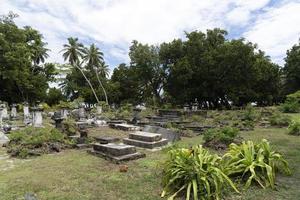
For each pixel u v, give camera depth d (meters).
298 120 12.44
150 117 19.20
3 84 38.09
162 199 4.61
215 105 45.78
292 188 4.98
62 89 57.72
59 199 4.61
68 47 47.25
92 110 29.75
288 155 7.45
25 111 22.38
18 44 35.53
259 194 4.71
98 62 51.22
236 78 39.19
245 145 5.74
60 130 11.27
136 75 47.22
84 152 8.52
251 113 18.55
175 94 44.38
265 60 48.06
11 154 8.00
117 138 10.44
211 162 5.02
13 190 5.01
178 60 42.03
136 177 5.79
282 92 50.22
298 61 44.28
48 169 6.45
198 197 4.46
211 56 40.16
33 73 44.97
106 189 5.08
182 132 12.45
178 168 4.94
